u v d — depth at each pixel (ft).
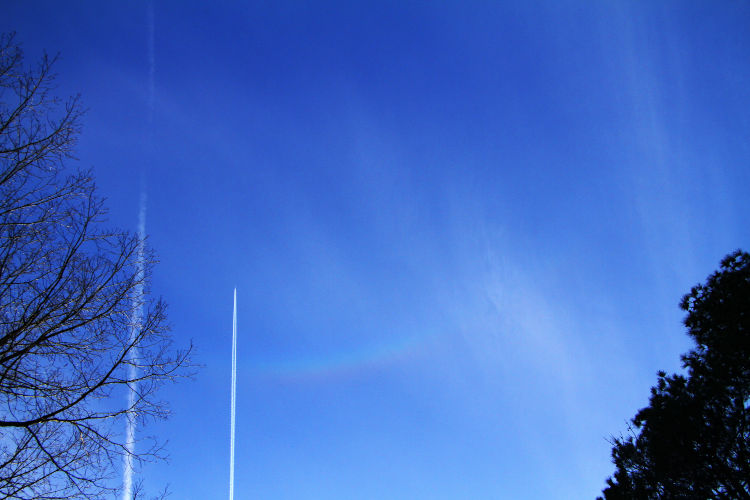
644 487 36.55
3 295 22.11
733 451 29.60
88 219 23.79
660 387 33.96
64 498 22.39
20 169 22.72
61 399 23.08
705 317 31.09
